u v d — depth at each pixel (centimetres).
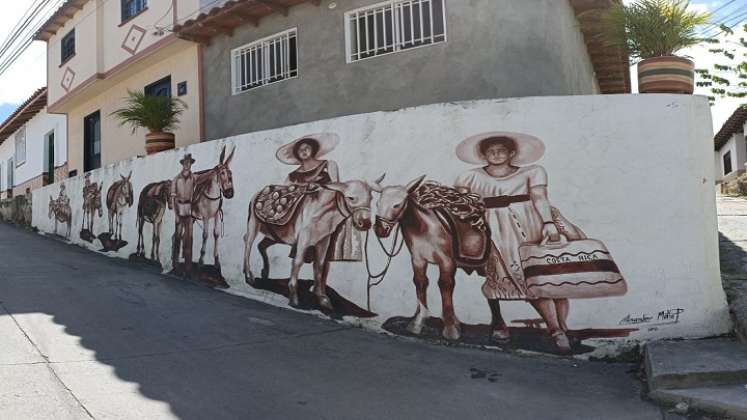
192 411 440
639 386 519
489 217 635
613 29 674
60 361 534
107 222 1176
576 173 611
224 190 881
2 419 405
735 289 642
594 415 457
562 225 610
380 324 688
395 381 527
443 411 462
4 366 510
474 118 650
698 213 600
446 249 654
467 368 566
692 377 482
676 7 643
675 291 591
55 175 1923
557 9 830
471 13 832
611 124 609
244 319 720
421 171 676
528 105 630
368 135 718
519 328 615
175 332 652
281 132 808
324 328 695
